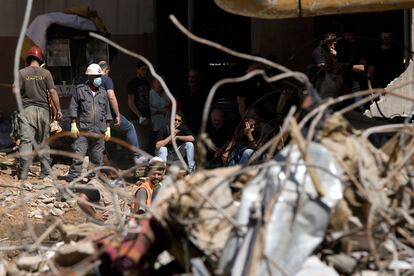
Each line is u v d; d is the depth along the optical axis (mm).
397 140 9625
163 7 28781
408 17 19703
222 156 15758
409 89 18922
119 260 8328
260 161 10297
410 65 19062
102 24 26500
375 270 8430
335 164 8578
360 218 8539
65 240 10492
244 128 16469
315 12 14422
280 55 25000
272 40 25141
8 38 29016
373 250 8070
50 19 25781
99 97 21094
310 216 8188
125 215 11672
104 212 13977
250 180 8539
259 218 7898
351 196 8523
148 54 28781
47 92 21547
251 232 8031
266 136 13758
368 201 8430
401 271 8383
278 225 8094
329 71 14586
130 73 28797
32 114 21234
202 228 8367
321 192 8234
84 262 8492
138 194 14227
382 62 20156
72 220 16984
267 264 7820
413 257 8617
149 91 23625
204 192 8555
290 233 8094
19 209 17719
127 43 28781
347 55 16453
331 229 8422
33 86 21328
